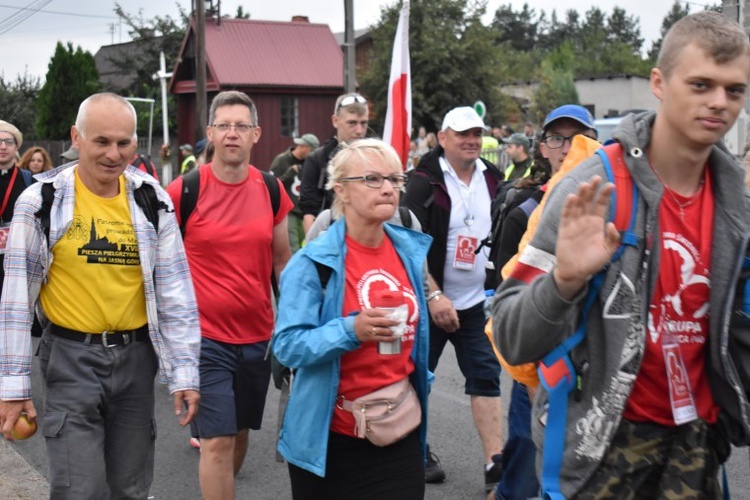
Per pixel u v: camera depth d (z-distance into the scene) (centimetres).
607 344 244
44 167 1041
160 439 666
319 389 344
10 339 367
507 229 441
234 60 3534
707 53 233
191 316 400
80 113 376
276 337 347
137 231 385
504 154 1909
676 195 248
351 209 354
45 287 381
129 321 385
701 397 255
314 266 350
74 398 375
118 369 384
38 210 373
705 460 252
